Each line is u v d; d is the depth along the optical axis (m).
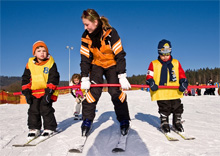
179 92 3.46
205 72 114.69
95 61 3.36
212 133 3.52
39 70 3.37
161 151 2.63
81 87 3.21
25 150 2.75
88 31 3.19
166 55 3.49
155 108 7.46
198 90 18.91
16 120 5.15
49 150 2.73
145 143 2.93
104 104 9.62
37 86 3.34
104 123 4.34
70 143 3.00
